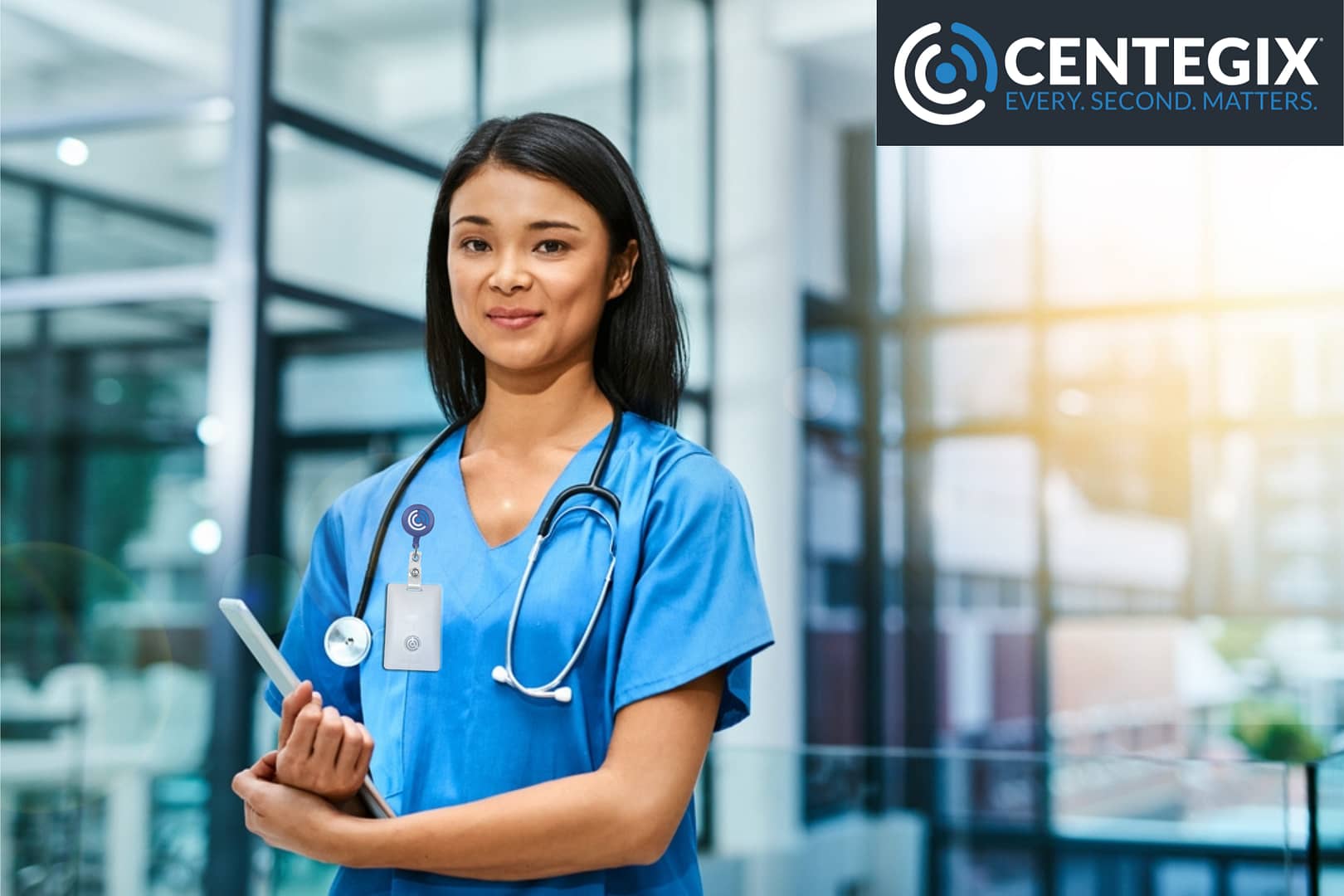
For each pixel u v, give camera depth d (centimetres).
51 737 480
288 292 482
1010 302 713
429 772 108
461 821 99
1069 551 702
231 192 474
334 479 496
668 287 118
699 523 109
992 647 711
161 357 487
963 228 721
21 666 490
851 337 732
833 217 732
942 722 712
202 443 479
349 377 503
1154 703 682
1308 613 661
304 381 490
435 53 553
